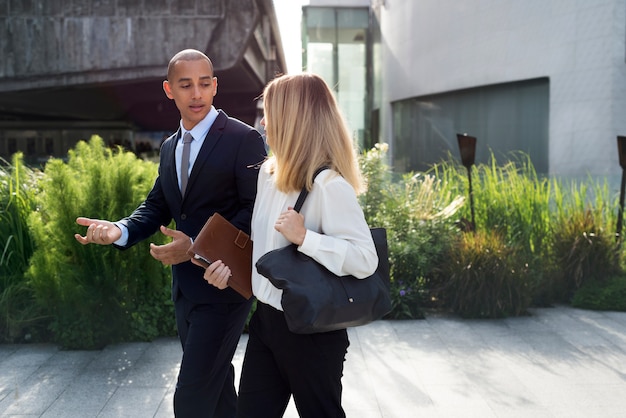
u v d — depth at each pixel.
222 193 2.90
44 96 27.95
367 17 24.11
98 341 4.91
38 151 41.69
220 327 2.82
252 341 2.34
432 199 6.89
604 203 7.25
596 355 4.70
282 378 2.30
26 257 5.47
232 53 20.58
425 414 3.59
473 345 4.99
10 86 20.89
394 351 4.84
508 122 15.16
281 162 2.19
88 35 20.66
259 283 2.27
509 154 15.11
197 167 2.87
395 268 6.21
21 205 5.55
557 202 7.30
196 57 2.88
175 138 3.02
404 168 20.44
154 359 4.64
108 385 4.11
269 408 2.29
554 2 13.39
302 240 2.04
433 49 17.86
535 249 6.85
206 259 2.44
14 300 5.09
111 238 2.74
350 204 2.11
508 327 5.55
